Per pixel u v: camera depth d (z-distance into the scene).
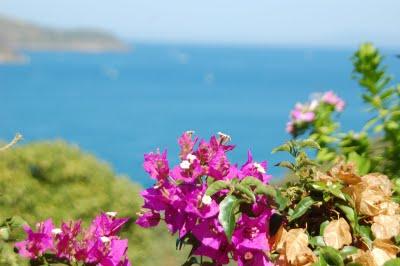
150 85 174.75
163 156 2.76
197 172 2.70
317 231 2.82
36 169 6.78
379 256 2.59
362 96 4.57
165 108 98.56
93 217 6.84
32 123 76.12
